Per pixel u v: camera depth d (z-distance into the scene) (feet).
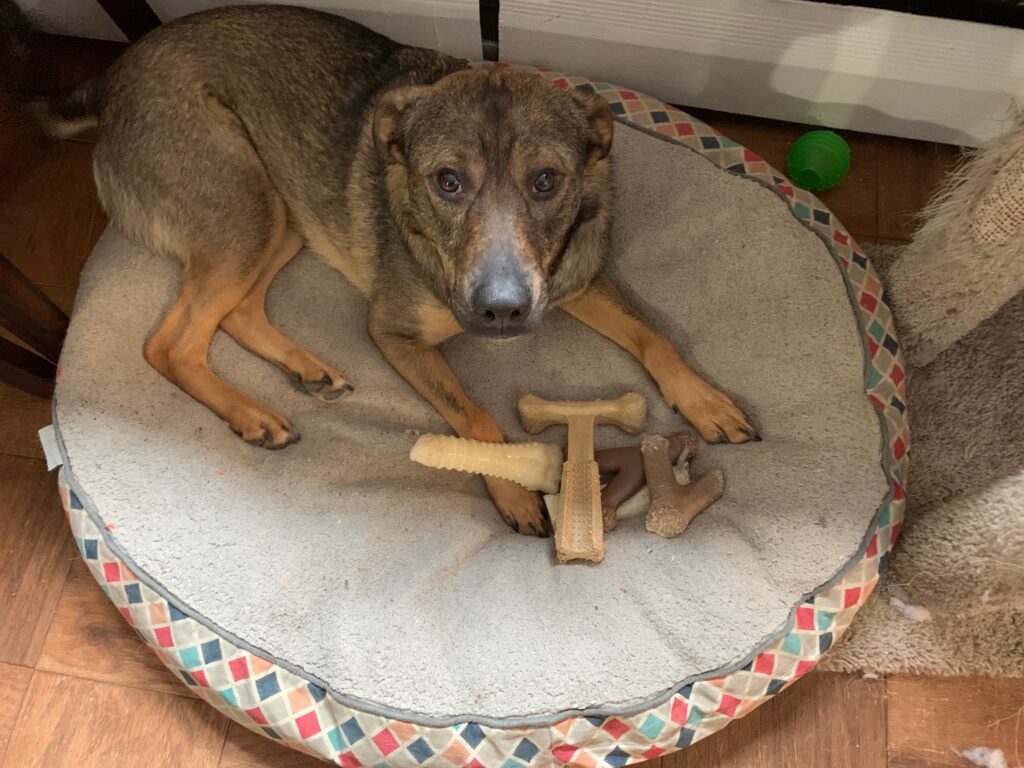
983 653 2.69
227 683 2.41
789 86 3.35
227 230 2.74
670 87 3.47
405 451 2.82
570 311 2.97
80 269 3.34
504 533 2.69
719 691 2.37
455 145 2.21
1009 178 2.30
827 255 2.90
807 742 2.64
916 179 3.52
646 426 2.87
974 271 2.60
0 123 3.13
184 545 2.50
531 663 2.35
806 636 2.43
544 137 2.22
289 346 2.85
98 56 3.61
